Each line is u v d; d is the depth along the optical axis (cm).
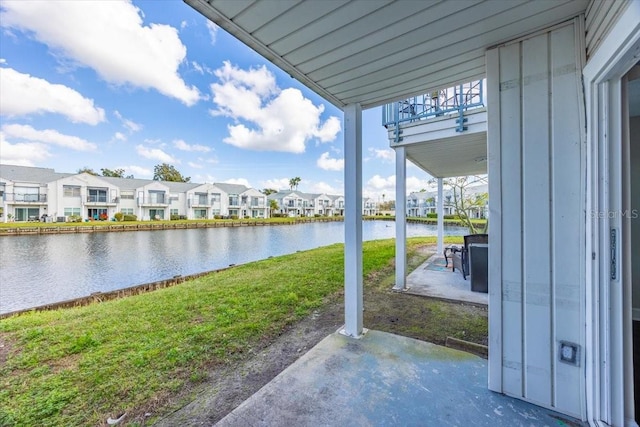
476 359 213
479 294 390
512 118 166
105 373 212
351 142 258
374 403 165
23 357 242
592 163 140
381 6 134
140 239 1719
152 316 342
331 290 440
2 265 952
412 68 196
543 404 159
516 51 163
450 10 138
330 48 171
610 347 139
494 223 173
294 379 190
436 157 514
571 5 136
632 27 94
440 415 155
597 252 140
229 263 987
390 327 287
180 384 198
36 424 162
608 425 139
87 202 2623
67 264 971
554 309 156
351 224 259
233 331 285
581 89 145
